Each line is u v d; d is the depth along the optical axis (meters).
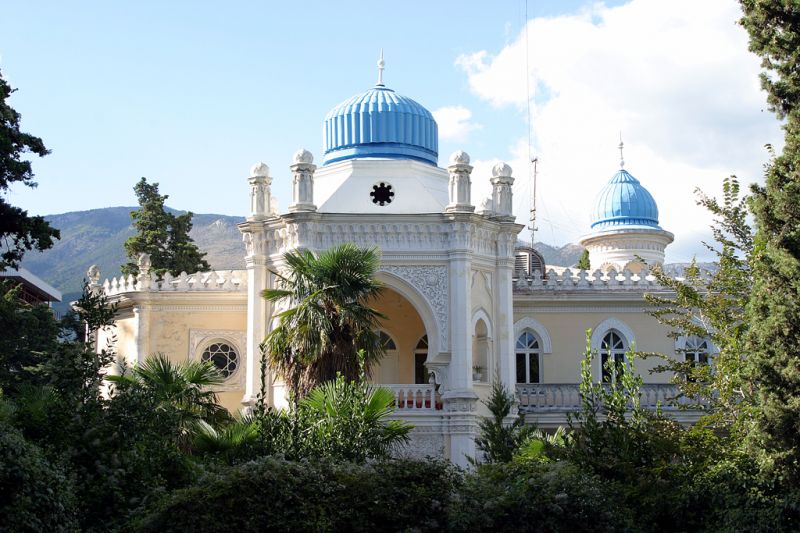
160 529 18.59
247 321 37.25
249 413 33.56
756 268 24.28
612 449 23.62
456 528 20.14
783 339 23.02
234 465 21.83
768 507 21.92
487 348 35.91
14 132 30.00
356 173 37.12
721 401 28.55
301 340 27.86
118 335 41.62
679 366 30.30
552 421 37.25
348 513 19.53
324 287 28.17
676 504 22.31
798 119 24.53
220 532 18.61
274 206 38.12
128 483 20.61
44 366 22.45
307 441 23.97
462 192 35.09
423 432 33.88
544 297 40.62
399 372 38.81
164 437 22.52
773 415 22.48
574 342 40.69
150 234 56.34
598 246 53.25
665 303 32.06
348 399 25.11
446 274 34.94
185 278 40.31
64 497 18.25
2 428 18.06
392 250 34.94
